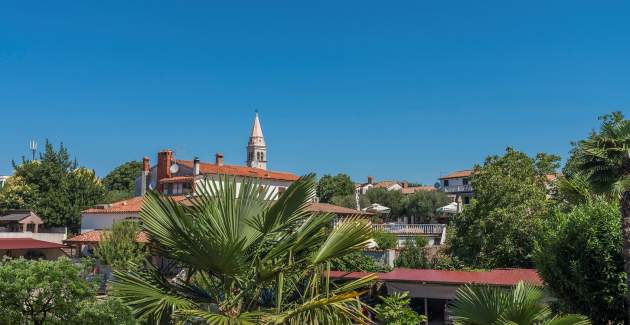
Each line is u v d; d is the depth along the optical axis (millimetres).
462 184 95438
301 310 10016
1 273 11258
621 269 14867
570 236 15805
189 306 10477
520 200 31859
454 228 34531
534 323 11742
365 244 11188
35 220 57188
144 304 10398
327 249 10984
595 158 14461
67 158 68438
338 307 10008
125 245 34344
